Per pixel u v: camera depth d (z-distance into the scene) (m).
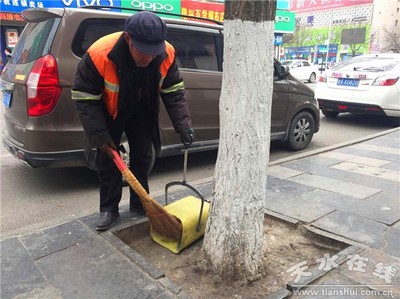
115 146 2.79
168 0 16.95
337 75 8.29
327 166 4.96
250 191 2.42
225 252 2.48
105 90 2.63
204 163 5.43
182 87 2.94
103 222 3.09
